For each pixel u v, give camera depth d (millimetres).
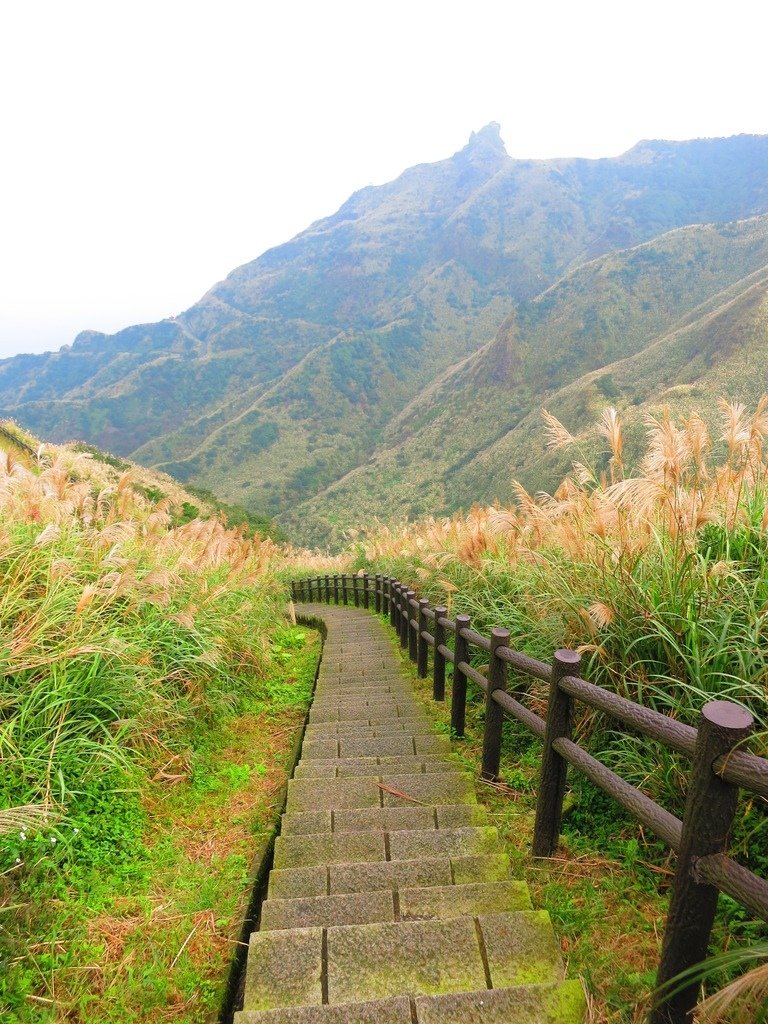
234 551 7629
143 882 2814
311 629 12320
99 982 2193
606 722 3059
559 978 1889
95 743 3311
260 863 2904
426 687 6047
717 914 2096
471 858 2566
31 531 4492
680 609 2879
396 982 1900
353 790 3443
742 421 3469
